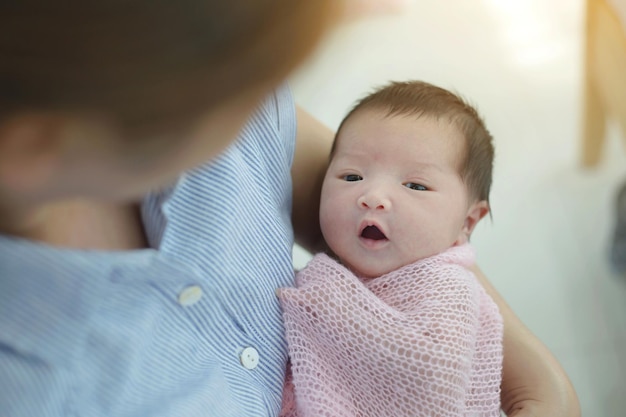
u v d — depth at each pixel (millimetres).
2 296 450
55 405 474
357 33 2178
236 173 664
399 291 817
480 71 2076
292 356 751
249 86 353
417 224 844
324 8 349
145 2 305
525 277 1645
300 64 361
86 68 314
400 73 2055
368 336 750
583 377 1480
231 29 324
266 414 688
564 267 1652
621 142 1844
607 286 1612
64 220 524
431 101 924
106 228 568
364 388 770
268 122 755
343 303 757
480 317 842
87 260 471
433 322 762
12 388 454
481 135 945
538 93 2004
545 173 1821
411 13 2248
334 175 898
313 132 969
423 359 741
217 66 332
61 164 361
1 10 300
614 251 1623
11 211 440
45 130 341
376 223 836
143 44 313
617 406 1435
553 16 2232
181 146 368
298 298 744
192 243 608
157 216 586
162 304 563
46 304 462
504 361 850
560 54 2109
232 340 671
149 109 336
